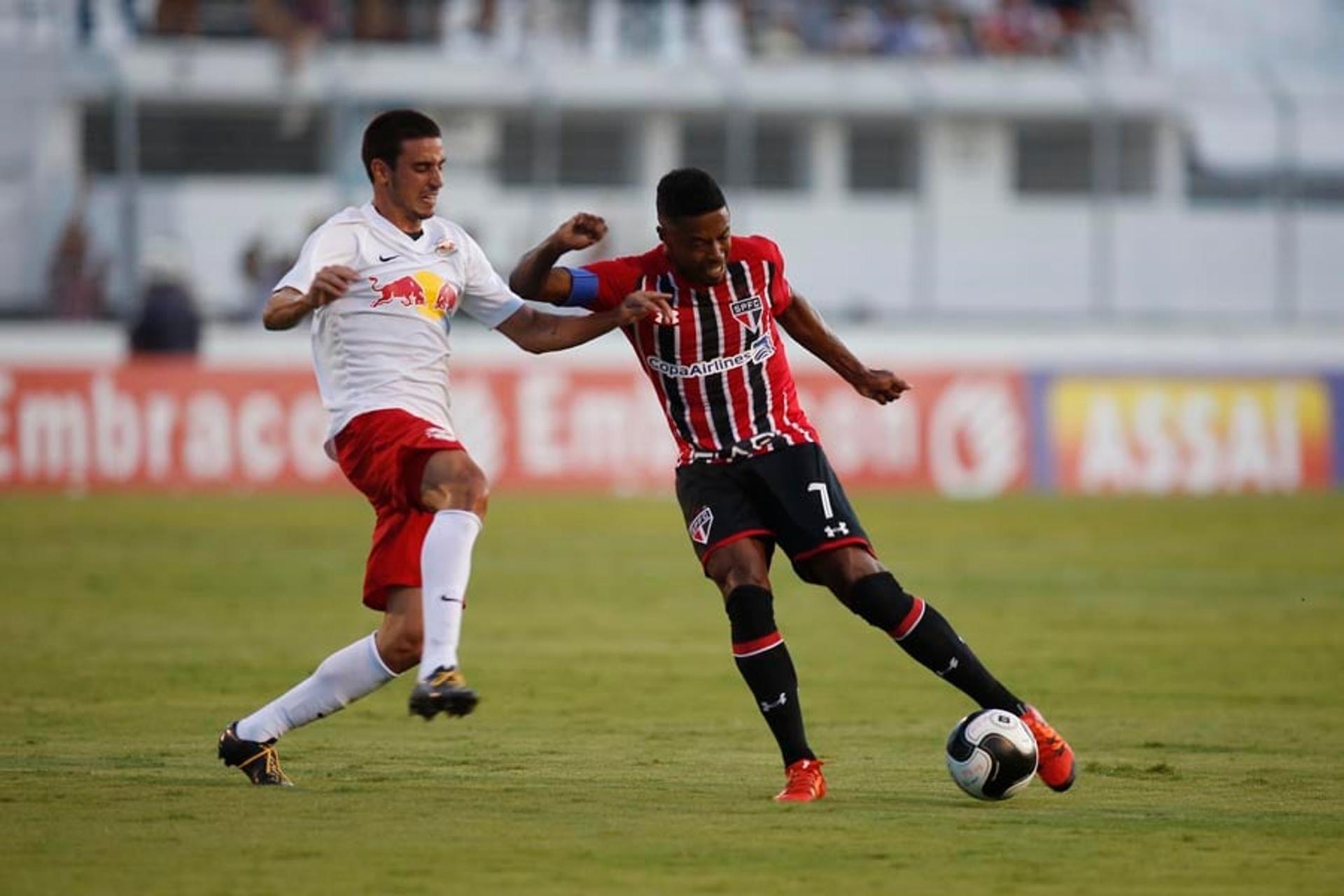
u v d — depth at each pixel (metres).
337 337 25.61
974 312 102.62
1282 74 116.19
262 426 82.62
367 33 103.50
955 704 36.38
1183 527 73.44
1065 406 87.50
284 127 99.81
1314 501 84.06
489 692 37.34
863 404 85.69
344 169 98.12
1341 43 118.38
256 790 25.95
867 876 20.75
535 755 29.73
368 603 25.75
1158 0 117.94
